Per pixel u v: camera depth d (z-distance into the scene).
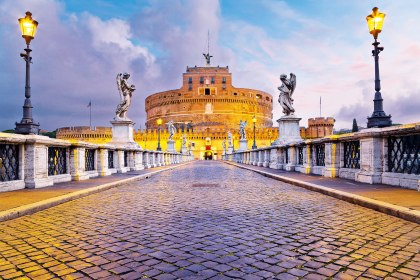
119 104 22.30
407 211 5.43
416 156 8.23
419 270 3.28
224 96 134.25
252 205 7.32
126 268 3.42
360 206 6.79
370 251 3.87
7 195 8.09
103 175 15.52
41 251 4.00
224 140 105.06
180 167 31.72
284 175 14.58
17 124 10.28
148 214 6.34
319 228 5.04
